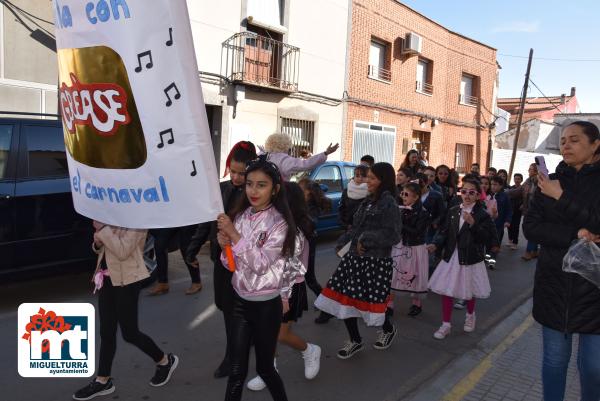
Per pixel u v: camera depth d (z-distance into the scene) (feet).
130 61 7.34
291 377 12.50
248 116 37.65
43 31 28.73
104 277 10.57
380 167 13.28
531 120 100.73
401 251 17.26
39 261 16.87
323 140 44.68
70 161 8.64
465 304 19.56
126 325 10.66
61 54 8.23
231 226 8.11
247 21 36.58
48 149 17.33
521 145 101.60
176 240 19.15
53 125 17.63
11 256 16.21
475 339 15.98
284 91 38.86
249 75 37.06
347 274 13.24
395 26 52.03
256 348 9.02
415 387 12.44
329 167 30.30
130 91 7.44
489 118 71.97
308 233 11.85
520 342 15.80
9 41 27.43
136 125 7.52
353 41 46.80
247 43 37.17
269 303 8.87
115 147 7.77
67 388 11.41
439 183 26.18
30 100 28.66
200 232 14.92
